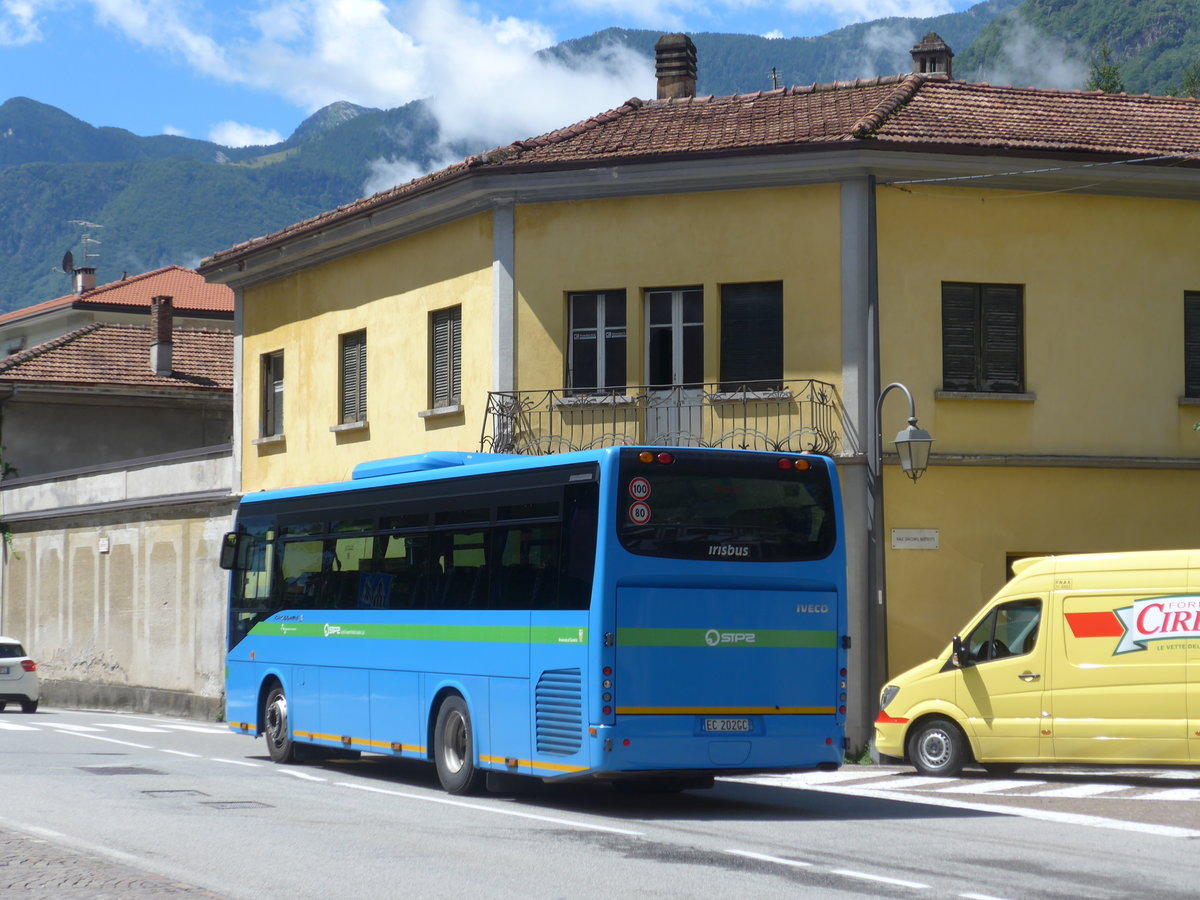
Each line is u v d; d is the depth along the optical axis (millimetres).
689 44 28938
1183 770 18922
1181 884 9836
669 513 13867
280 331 30266
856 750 21031
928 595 21625
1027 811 14266
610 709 13406
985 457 21812
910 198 22141
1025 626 17438
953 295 22281
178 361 43688
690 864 10383
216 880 9438
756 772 14117
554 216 23812
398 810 13609
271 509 19594
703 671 13797
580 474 14031
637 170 22859
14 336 54938
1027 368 22281
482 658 15023
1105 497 22328
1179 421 22688
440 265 25703
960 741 17734
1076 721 16875
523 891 9164
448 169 24703
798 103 25125
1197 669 16344
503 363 23984
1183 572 16578
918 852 11203
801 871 10125
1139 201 22797
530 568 14500
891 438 21797
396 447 26672
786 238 22281
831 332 21938
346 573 17703
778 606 14188
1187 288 22875
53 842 10844
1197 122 24859
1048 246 22453
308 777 16875
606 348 23469
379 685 16781
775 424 22109
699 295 22906
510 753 14516
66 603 37438
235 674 20000
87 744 21562
